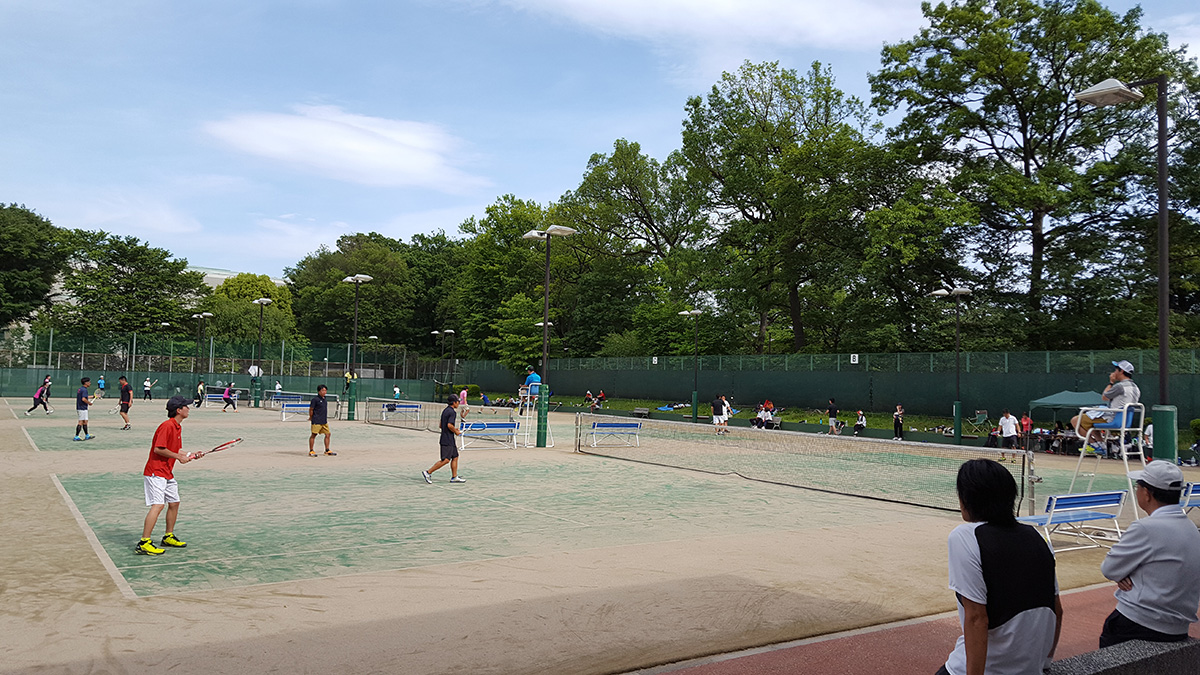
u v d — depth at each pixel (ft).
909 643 20.40
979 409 127.03
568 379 220.64
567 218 229.86
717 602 23.95
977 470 11.75
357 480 53.78
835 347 186.29
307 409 150.20
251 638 19.65
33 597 22.98
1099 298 132.26
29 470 54.49
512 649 19.26
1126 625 14.52
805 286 180.14
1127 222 134.92
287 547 31.22
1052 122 135.85
